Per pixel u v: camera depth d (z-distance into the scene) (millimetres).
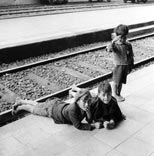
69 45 11047
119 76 5289
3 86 6926
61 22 14859
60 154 3889
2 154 3961
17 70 7988
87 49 10438
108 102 4355
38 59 9578
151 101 5637
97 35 12352
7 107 5840
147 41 12859
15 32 11883
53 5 22531
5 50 8797
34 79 7504
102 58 9797
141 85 6559
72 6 22062
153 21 16688
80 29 13047
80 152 3928
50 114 4754
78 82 7484
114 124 4559
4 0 21484
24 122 4840
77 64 8961
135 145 4105
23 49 9344
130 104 5473
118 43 5082
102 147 4047
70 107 4371
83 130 4480
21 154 3928
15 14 16453
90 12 19422
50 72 8086
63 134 4410
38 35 11398
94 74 8164
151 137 4324
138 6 24938
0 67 8547
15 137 4391
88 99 4297
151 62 9547
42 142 4211
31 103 5234
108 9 21688
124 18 17297
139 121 4812
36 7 20125
